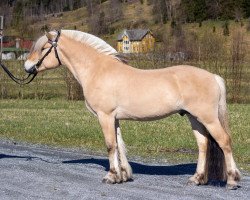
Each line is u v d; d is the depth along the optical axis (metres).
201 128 9.60
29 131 18.55
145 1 115.81
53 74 39.72
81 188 9.34
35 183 9.75
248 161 12.97
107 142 9.59
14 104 30.52
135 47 55.41
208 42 39.31
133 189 9.27
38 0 127.25
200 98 9.16
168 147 15.02
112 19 108.12
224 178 9.41
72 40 9.96
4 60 35.25
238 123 20.19
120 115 9.58
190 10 92.75
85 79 9.75
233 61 30.66
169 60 32.12
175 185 9.62
